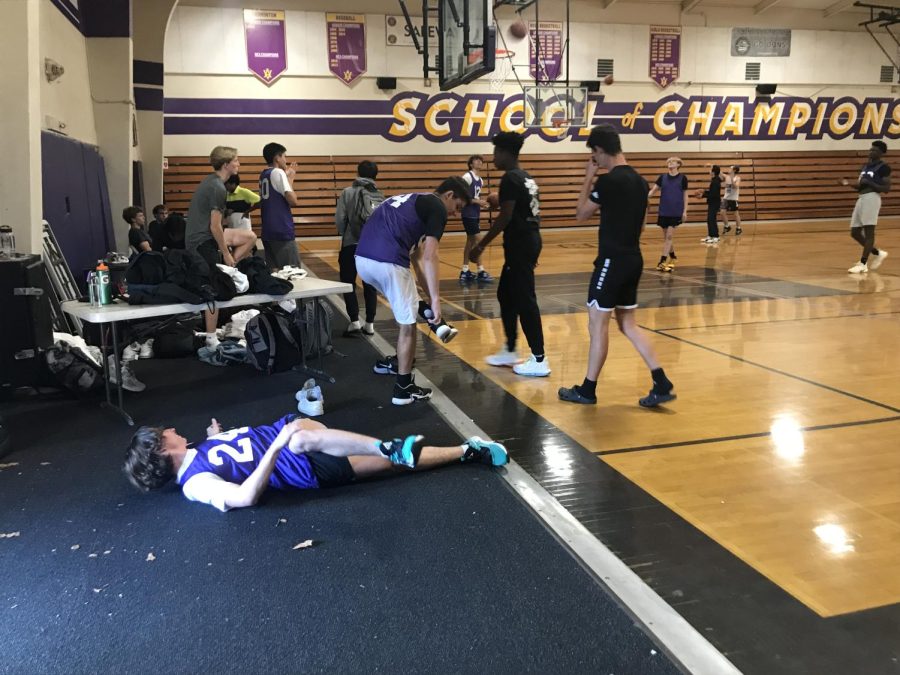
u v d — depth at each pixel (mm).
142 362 5105
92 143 8602
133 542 2508
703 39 16859
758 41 17125
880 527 2553
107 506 2799
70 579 2275
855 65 17828
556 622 2008
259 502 2814
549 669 1813
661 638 1923
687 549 2410
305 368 4688
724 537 2490
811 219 18391
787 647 1892
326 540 2502
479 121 16047
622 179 3689
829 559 2340
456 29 9000
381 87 15266
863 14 17578
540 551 2402
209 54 14297
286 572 2297
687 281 8547
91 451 3381
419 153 15883
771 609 2064
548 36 16016
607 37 16312
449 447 3178
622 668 1814
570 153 16734
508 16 15672
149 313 3900
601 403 4020
